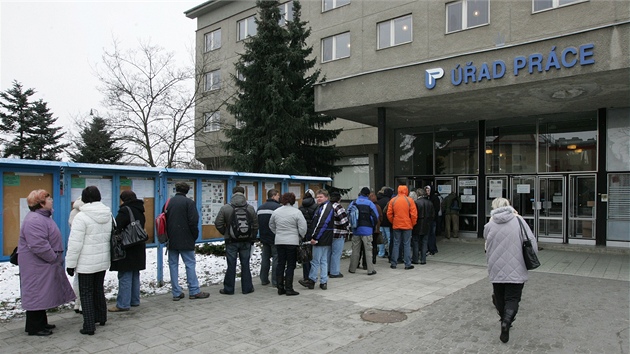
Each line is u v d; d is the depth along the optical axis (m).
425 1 14.03
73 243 5.05
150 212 7.86
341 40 18.59
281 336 5.10
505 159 14.74
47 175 6.58
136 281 6.43
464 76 10.79
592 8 10.34
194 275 6.94
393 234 9.72
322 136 16.08
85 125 19.19
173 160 17.66
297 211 7.24
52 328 5.35
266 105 14.73
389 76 12.16
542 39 9.66
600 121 12.77
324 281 7.62
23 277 5.02
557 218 13.60
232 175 9.39
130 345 4.79
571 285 7.85
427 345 4.79
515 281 4.86
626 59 8.69
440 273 9.12
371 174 20.08
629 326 5.42
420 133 16.86
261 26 14.91
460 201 15.41
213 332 5.24
